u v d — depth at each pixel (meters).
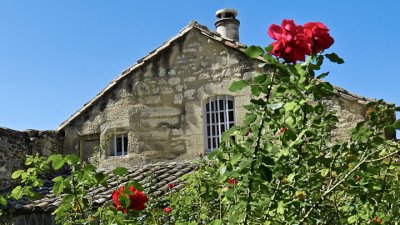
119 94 12.72
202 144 11.93
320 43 2.86
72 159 2.97
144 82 12.57
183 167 11.38
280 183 3.27
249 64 11.83
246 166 2.75
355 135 3.16
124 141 12.68
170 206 5.76
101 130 12.69
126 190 3.04
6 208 9.45
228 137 2.89
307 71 3.04
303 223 3.24
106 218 3.57
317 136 3.47
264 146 3.23
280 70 2.74
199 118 12.04
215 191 4.21
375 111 3.19
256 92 2.77
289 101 3.07
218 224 3.19
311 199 3.20
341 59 2.98
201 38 12.35
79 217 4.23
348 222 3.44
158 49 12.55
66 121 12.99
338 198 3.81
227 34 14.27
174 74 12.40
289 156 3.29
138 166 12.00
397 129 3.12
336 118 3.36
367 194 3.24
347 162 3.30
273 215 3.34
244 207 3.11
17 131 11.54
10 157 11.23
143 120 12.41
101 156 12.56
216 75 12.06
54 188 3.07
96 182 3.06
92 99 12.88
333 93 3.06
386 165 3.46
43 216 9.79
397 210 3.40
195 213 4.92
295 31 2.66
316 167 3.55
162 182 10.14
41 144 12.20
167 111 12.30
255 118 2.85
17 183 11.31
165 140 12.19
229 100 12.02
